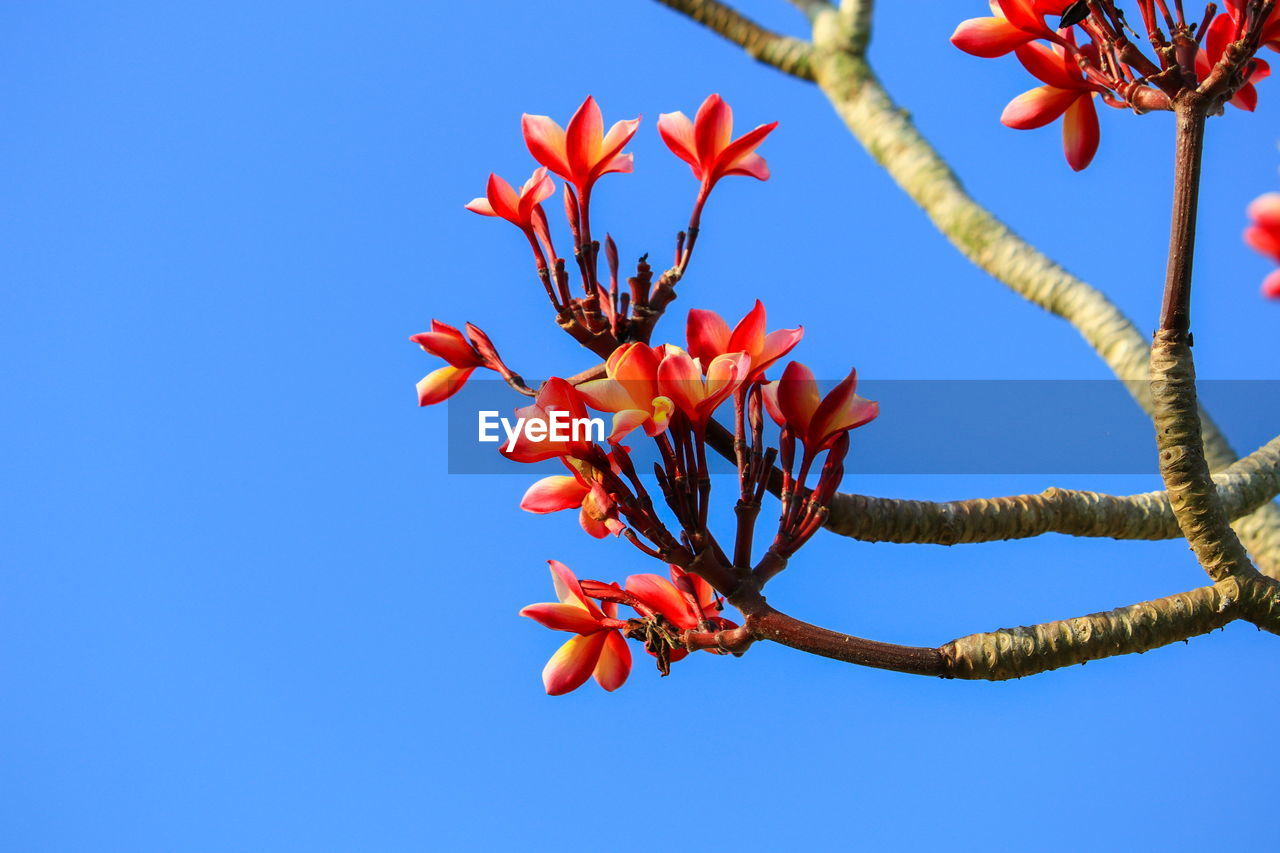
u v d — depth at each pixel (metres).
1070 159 1.44
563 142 1.39
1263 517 1.55
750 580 1.34
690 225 1.40
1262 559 1.54
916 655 1.34
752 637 1.35
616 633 1.39
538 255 1.40
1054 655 1.34
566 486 1.39
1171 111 1.37
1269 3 1.33
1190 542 1.36
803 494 1.35
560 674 1.39
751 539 1.34
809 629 1.34
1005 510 1.47
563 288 1.39
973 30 1.42
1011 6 1.40
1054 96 1.43
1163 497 1.50
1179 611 1.35
